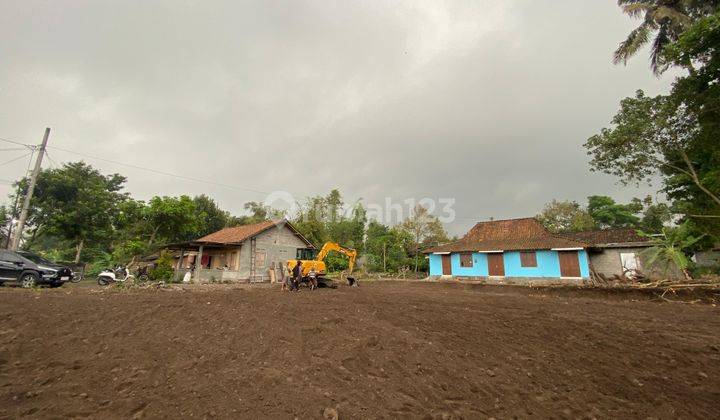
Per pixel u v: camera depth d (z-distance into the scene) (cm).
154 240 3019
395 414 379
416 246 4053
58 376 462
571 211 4609
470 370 520
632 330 773
